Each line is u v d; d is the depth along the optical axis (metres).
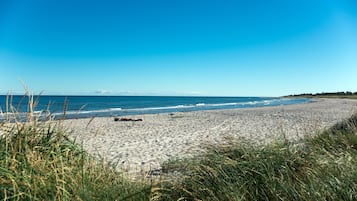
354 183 3.03
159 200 3.32
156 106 58.97
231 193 3.13
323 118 21.05
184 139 12.10
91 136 12.63
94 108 51.06
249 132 13.61
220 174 3.59
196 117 24.80
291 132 12.59
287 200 3.01
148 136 13.28
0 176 2.54
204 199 3.26
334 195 2.94
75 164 3.32
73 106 57.66
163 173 4.90
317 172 3.49
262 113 29.09
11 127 3.30
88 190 2.82
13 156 2.74
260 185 3.31
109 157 8.35
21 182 2.54
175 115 27.38
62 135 3.62
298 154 4.08
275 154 3.95
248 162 3.66
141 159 8.09
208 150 4.70
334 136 6.06
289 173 3.55
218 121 20.83
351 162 3.75
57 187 2.56
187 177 3.78
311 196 2.95
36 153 3.02
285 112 30.16
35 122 3.47
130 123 19.77
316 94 157.25
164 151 9.33
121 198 2.93
